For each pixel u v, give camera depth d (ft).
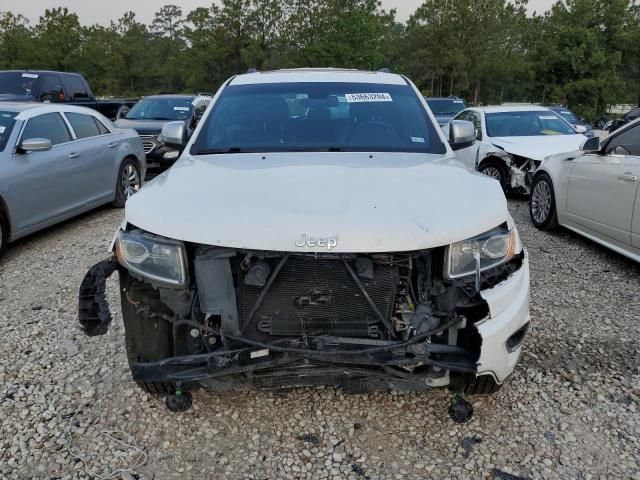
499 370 8.97
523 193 29.68
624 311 14.94
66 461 9.18
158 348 9.24
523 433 9.79
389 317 8.76
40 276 17.98
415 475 8.84
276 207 8.70
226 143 12.37
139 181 29.91
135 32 191.83
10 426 10.03
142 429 9.96
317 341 8.46
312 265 8.55
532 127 32.73
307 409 10.45
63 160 22.63
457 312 8.93
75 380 11.48
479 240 8.77
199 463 9.14
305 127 12.72
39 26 166.09
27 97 42.65
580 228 20.85
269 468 9.02
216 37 162.71
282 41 161.58
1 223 19.40
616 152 19.12
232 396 10.80
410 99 13.89
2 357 12.47
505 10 179.83
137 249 8.79
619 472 8.86
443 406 10.53
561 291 16.40
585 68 152.87
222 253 8.56
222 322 8.61
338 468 9.01
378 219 8.47
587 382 11.34
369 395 10.82
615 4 162.30
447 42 178.81
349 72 15.37
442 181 10.02
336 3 153.99
